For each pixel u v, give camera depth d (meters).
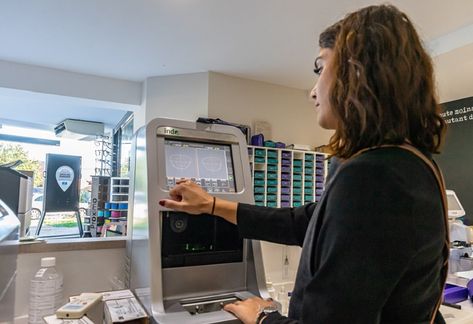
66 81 3.73
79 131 5.98
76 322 0.77
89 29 2.78
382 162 0.48
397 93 0.50
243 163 1.09
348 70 0.53
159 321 0.75
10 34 2.87
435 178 0.51
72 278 1.11
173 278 0.91
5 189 1.24
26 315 1.03
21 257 1.04
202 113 3.66
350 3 2.35
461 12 2.41
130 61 3.44
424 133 0.54
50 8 2.46
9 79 3.47
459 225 2.25
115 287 1.16
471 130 3.87
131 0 2.36
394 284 0.45
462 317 1.26
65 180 5.91
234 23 2.66
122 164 5.55
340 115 0.55
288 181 3.69
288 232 0.89
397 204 0.46
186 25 2.70
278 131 4.09
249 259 1.02
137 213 0.99
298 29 2.74
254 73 3.74
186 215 0.97
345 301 0.45
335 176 0.53
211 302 0.93
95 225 5.07
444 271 0.55
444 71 3.15
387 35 0.52
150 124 0.96
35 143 7.20
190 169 1.00
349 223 0.47
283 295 1.43
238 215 0.93
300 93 4.30
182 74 3.79
